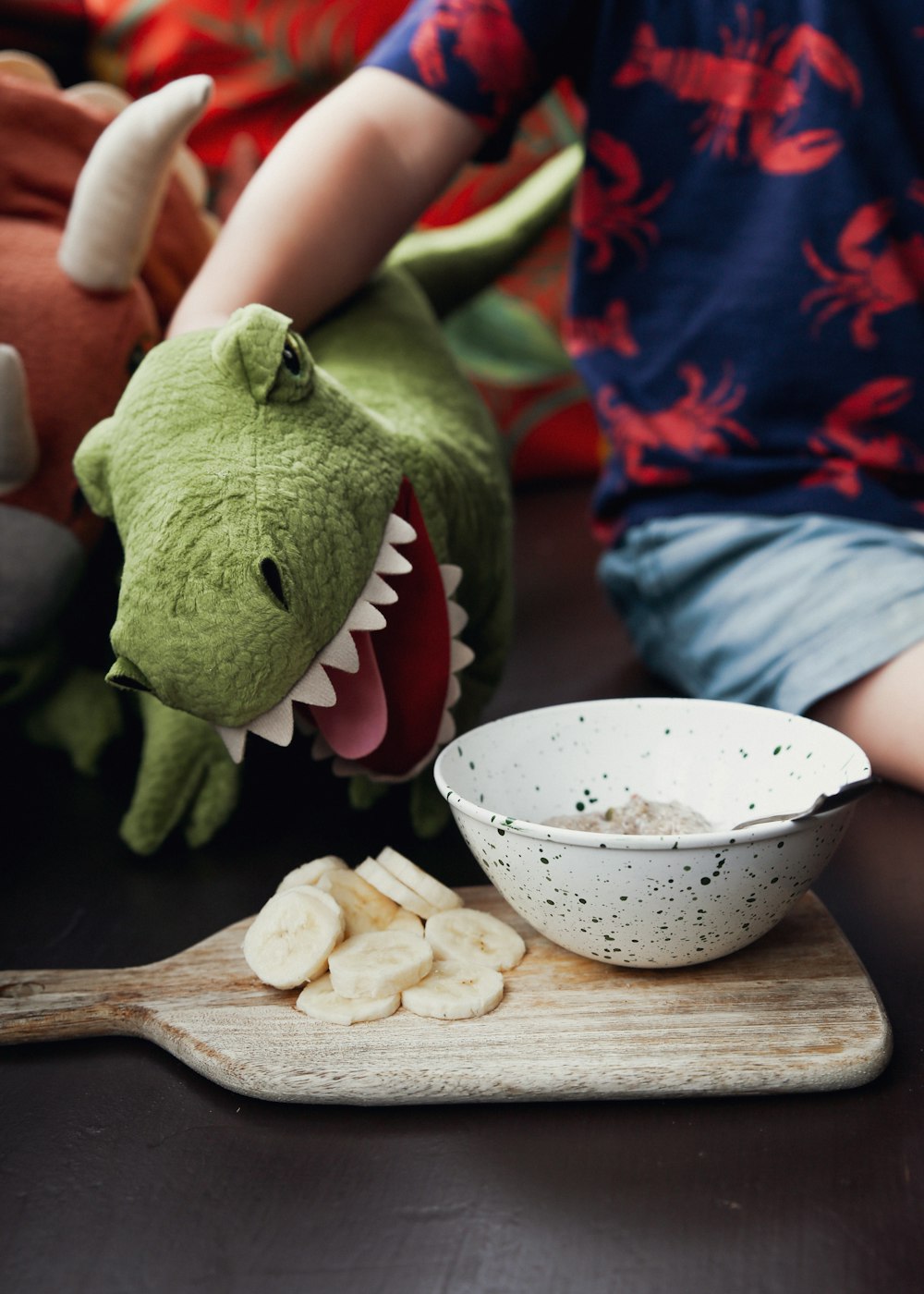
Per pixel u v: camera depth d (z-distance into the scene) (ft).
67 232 2.72
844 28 3.02
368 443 2.36
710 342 3.17
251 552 2.17
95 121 3.05
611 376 3.27
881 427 3.14
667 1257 1.88
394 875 2.36
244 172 3.72
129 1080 2.17
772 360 3.11
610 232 3.24
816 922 2.31
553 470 5.65
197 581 2.16
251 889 2.59
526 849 2.12
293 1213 1.95
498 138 3.18
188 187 3.22
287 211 2.86
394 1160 2.01
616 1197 1.95
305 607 2.19
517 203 4.46
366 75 3.06
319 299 2.93
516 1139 2.03
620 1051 2.07
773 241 3.10
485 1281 1.86
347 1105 2.09
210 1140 2.06
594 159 3.21
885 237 3.07
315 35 4.57
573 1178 1.97
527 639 3.83
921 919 2.41
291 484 2.22
